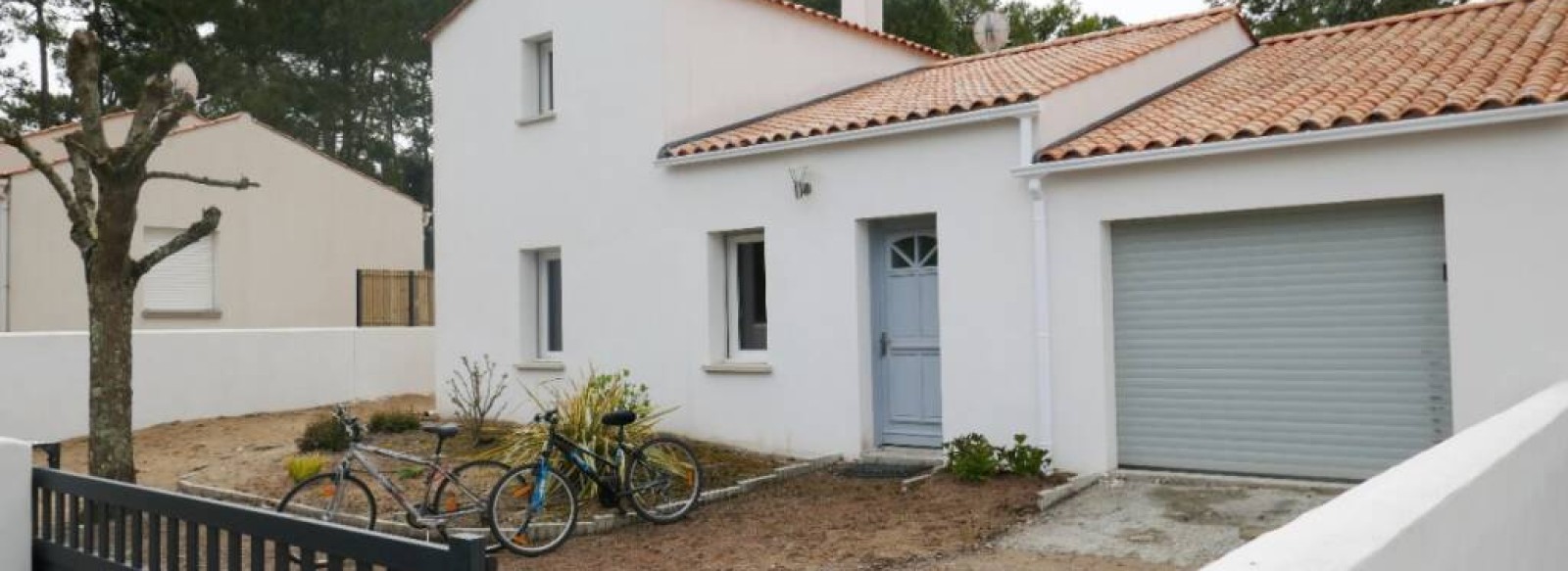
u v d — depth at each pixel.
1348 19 25.02
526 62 14.31
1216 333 9.31
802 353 11.45
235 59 31.17
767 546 8.02
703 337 12.23
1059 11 29.59
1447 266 8.09
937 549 7.62
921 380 11.09
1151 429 9.65
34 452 13.27
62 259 19.14
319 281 22.45
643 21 12.79
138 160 8.59
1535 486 5.11
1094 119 10.77
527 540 8.23
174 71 11.79
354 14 32.50
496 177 14.51
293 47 33.00
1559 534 5.79
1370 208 8.61
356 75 34.88
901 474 10.22
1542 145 7.74
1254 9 26.72
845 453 11.12
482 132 14.70
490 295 14.54
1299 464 8.95
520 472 8.37
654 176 12.68
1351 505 3.44
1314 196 8.57
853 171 11.07
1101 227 9.59
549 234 13.84
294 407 16.50
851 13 16.84
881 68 15.76
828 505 9.16
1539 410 5.93
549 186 13.84
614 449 9.28
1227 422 9.27
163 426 14.89
